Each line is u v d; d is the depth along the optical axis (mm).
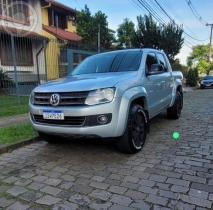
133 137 3748
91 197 2586
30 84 11594
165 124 5945
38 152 4109
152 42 18641
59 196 2633
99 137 3314
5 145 4199
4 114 7223
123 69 4398
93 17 17109
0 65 11938
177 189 2689
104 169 3291
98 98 3219
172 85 6000
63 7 18438
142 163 3451
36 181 3008
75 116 3242
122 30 21688
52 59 12820
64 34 17594
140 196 2572
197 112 7613
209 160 3512
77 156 3838
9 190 2795
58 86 3539
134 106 3797
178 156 3689
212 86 23359
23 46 12938
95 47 12938
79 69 4965
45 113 3492
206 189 2676
